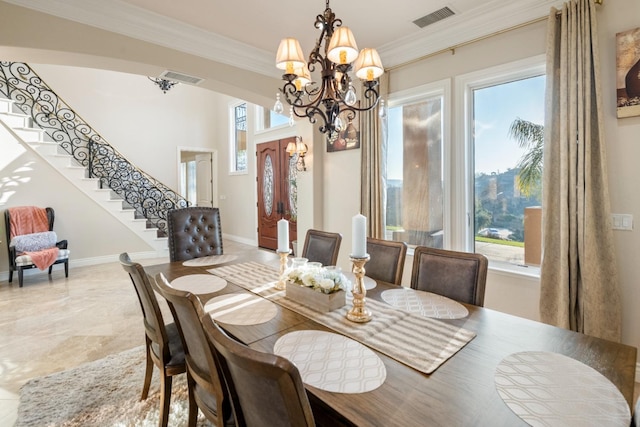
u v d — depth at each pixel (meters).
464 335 1.33
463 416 0.85
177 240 2.97
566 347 1.23
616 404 0.90
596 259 2.26
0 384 2.17
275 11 2.82
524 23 2.64
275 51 3.65
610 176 2.28
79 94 6.32
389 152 3.75
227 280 2.14
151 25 2.93
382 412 0.87
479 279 1.80
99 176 6.37
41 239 4.63
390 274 2.20
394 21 2.96
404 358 1.15
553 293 2.46
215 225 3.22
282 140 6.58
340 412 0.87
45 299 3.83
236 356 0.74
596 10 2.28
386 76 3.58
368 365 1.10
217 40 3.32
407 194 3.61
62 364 2.42
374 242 2.36
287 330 1.38
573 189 2.32
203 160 8.58
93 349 2.65
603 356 1.16
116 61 2.89
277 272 2.35
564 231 2.34
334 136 2.22
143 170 7.07
